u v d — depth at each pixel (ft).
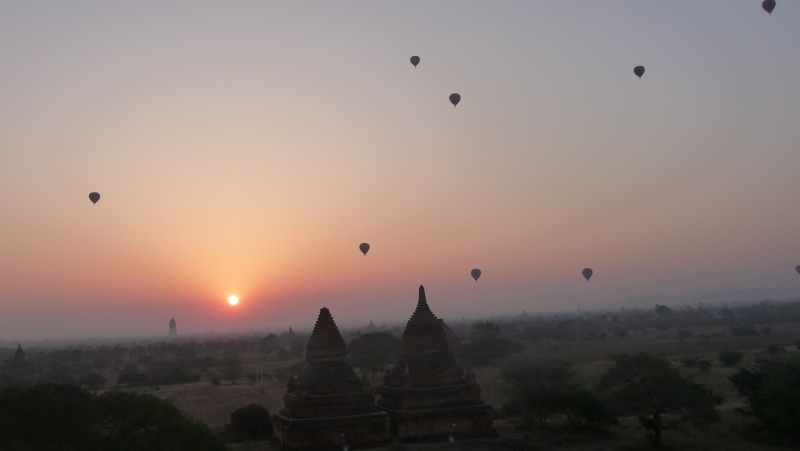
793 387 150.92
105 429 104.06
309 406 138.62
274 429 154.61
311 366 143.74
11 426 94.02
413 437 143.23
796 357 162.09
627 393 152.35
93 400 105.29
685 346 437.99
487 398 228.22
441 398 148.05
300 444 135.74
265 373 409.69
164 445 103.19
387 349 352.28
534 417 171.53
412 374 149.28
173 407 116.16
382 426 140.87
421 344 152.56
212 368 485.97
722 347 418.51
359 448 137.69
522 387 180.24
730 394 224.53
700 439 155.53
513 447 142.82
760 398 158.81
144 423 105.29
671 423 157.79
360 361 341.41
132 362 627.05
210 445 113.39
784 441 147.64
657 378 150.10
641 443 151.84
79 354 618.03
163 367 448.24
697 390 152.76
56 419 97.55
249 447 152.35
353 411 140.97
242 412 174.81
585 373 295.07
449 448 138.10
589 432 165.27
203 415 219.00
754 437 155.12
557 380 179.73
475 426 148.25
